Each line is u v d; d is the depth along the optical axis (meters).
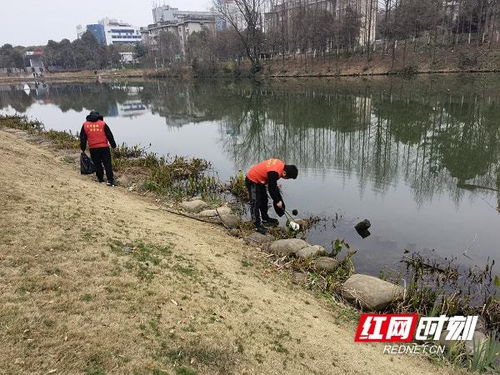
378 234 7.17
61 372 2.54
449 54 38.09
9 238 3.97
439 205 8.47
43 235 4.23
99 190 7.36
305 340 3.73
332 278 5.39
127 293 3.58
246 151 13.79
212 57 59.00
